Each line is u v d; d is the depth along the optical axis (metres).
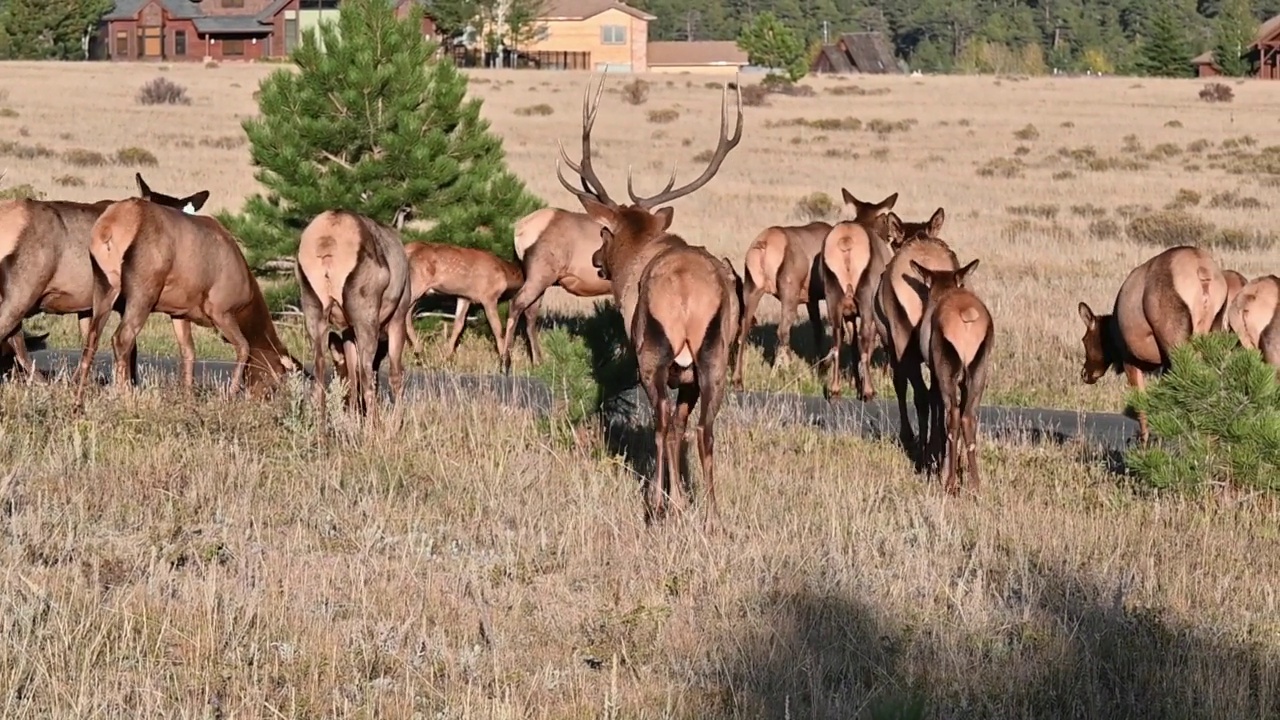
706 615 32.31
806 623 31.67
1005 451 49.88
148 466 41.06
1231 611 33.59
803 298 67.75
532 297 68.06
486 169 71.56
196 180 131.62
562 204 121.38
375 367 55.06
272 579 32.69
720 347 37.97
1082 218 125.56
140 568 33.50
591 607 32.47
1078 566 36.25
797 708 27.50
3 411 45.88
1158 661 30.41
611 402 50.19
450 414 49.72
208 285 50.94
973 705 28.06
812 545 36.84
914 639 30.98
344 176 68.88
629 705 27.55
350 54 68.62
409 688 27.31
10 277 49.56
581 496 40.12
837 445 50.34
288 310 71.75
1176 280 51.75
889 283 49.06
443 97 70.75
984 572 35.34
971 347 43.72
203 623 29.78
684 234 106.88
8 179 125.69
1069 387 63.16
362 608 31.56
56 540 34.56
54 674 27.22
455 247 67.12
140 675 27.55
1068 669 29.53
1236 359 44.16
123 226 48.53
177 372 59.66
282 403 47.91
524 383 62.41
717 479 43.50
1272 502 43.31
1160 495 43.94
